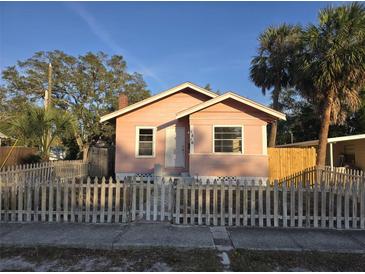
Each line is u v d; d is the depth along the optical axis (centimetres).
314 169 1340
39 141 1374
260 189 673
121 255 498
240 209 723
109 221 688
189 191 744
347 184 664
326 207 688
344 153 1992
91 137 3136
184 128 1484
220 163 1277
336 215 664
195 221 690
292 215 663
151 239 565
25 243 543
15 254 501
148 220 698
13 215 694
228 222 671
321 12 1396
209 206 686
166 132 1482
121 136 1477
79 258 486
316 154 1616
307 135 3178
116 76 3225
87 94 3095
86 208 692
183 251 514
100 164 2019
